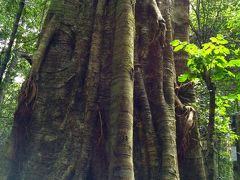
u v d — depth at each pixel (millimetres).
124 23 6223
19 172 5945
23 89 6258
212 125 7336
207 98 12344
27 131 6141
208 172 7336
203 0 14031
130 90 5656
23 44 14648
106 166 5668
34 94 6219
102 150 5777
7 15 14094
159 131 6230
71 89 6363
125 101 5504
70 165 5598
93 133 5828
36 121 6125
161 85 6730
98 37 6551
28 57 7379
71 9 7027
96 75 6223
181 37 8195
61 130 6043
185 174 6758
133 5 6582
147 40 6953
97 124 5914
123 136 5254
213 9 14016
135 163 5957
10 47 10070
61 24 6859
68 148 5762
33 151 5941
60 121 6145
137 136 6164
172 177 5715
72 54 6676
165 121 6289
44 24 6949
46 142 5965
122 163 5078
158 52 6953
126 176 4988
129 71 5809
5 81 14992
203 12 12953
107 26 6645
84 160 5617
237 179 10227
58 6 7020
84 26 6855
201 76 6867
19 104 6199
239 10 13625
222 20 13719
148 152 6031
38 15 15422
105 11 6797
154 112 6477
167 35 7332
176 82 7578
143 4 7211
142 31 6984
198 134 7051
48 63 6547
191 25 12586
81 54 6574
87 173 5637
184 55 7914
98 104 6027
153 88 6699
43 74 6457
